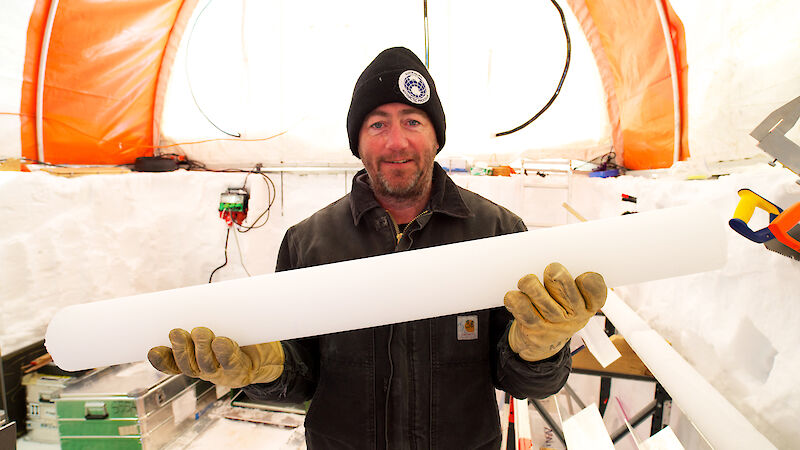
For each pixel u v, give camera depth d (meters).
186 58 2.55
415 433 0.80
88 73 2.13
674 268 0.52
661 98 1.74
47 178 1.79
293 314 0.56
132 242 2.26
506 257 0.54
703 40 1.34
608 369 1.25
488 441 0.81
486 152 2.74
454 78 2.59
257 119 2.71
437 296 0.56
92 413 1.70
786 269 0.68
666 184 1.17
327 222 0.93
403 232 0.86
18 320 1.68
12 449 1.21
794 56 0.90
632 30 1.88
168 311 0.58
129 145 2.61
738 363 0.83
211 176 2.59
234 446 1.93
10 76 1.82
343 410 0.82
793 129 0.73
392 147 0.81
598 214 2.12
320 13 2.47
